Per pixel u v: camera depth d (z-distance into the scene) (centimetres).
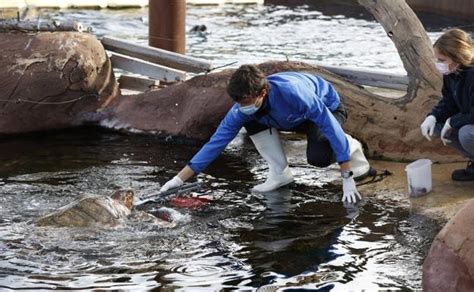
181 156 1652
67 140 1770
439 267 900
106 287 1028
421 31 1596
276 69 1677
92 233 1185
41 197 1359
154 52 1958
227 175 1531
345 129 1611
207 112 1723
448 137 1383
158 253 1137
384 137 1591
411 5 4306
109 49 2019
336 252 1149
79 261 1103
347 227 1248
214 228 1238
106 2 4072
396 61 2828
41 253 1123
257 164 1611
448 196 1364
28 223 1226
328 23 3881
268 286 1035
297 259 1125
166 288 1028
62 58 1802
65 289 1021
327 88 1424
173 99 1800
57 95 1816
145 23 3666
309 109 1328
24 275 1058
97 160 1611
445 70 1305
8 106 1784
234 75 1262
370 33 3547
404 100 1583
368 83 1700
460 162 1536
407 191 1409
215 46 3106
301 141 1766
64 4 3981
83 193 1383
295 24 3825
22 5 3856
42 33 1828
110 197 1280
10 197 1354
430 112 1429
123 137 1800
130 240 1173
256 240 1194
